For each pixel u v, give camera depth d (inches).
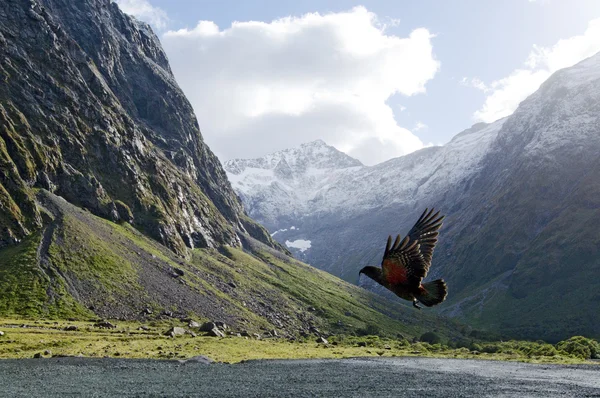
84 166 7736.2
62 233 5807.1
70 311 4628.4
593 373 3366.1
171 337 3991.1
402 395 2148.1
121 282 5531.5
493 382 2726.4
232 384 2220.7
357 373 2886.3
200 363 2947.8
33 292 4739.2
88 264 5551.2
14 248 5393.7
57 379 2132.1
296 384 2322.8
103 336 3681.1
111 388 1975.9
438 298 324.8
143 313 5078.7
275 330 6318.9
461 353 5260.8
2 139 6491.1
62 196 7126.0
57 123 7736.2
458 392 2306.8
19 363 2532.0
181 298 5915.4
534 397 2233.0
